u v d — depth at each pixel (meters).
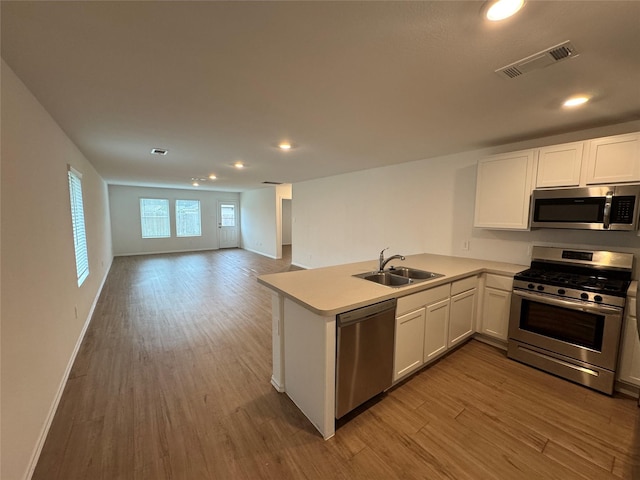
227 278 6.07
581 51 1.41
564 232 2.81
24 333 1.59
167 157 4.07
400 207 4.44
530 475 1.53
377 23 1.22
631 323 2.13
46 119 2.22
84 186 3.88
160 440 1.75
